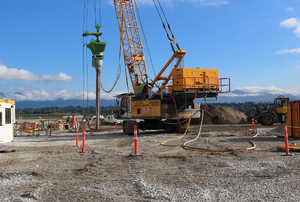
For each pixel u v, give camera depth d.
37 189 5.83
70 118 31.50
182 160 9.23
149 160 9.29
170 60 26.48
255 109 31.53
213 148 11.98
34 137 21.41
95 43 28.31
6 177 7.20
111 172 7.65
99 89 29.11
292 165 7.81
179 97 18.92
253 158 9.13
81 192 5.78
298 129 15.17
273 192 5.38
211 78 18.89
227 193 5.42
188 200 5.09
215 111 39.75
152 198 5.33
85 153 11.26
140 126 20.80
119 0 43.31
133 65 43.62
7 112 16.72
